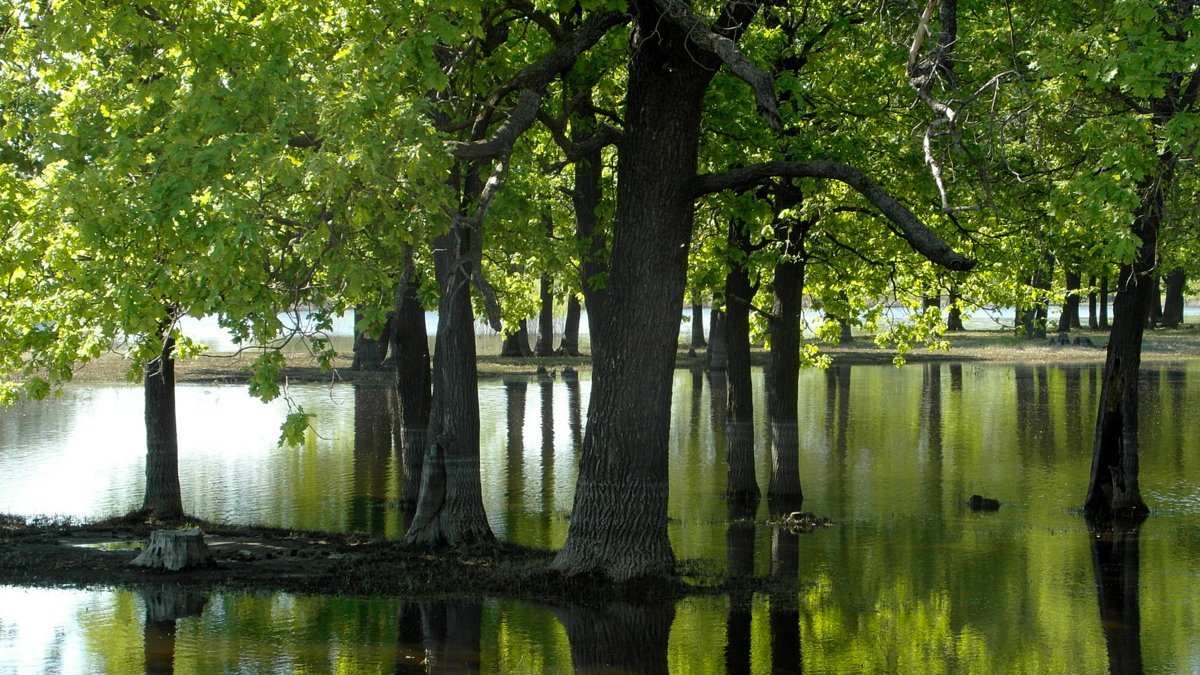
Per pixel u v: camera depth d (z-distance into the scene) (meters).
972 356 65.56
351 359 61.38
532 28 19.00
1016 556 19.08
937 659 13.10
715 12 16.09
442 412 19.38
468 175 17.64
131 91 12.66
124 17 11.66
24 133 15.73
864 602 15.71
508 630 13.70
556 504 24.61
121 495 25.81
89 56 13.68
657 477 15.76
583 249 19.91
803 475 28.28
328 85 12.03
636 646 13.20
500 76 17.17
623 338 15.49
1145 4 14.02
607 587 15.40
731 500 24.86
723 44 13.06
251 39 12.52
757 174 15.21
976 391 47.81
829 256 24.64
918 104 21.11
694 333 73.06
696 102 15.32
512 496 25.61
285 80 12.04
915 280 25.75
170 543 16.97
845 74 21.77
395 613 14.49
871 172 21.38
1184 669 12.76
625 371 15.50
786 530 21.48
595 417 15.75
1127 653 13.44
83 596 15.30
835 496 25.42
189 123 11.78
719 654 13.00
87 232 11.21
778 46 21.62
